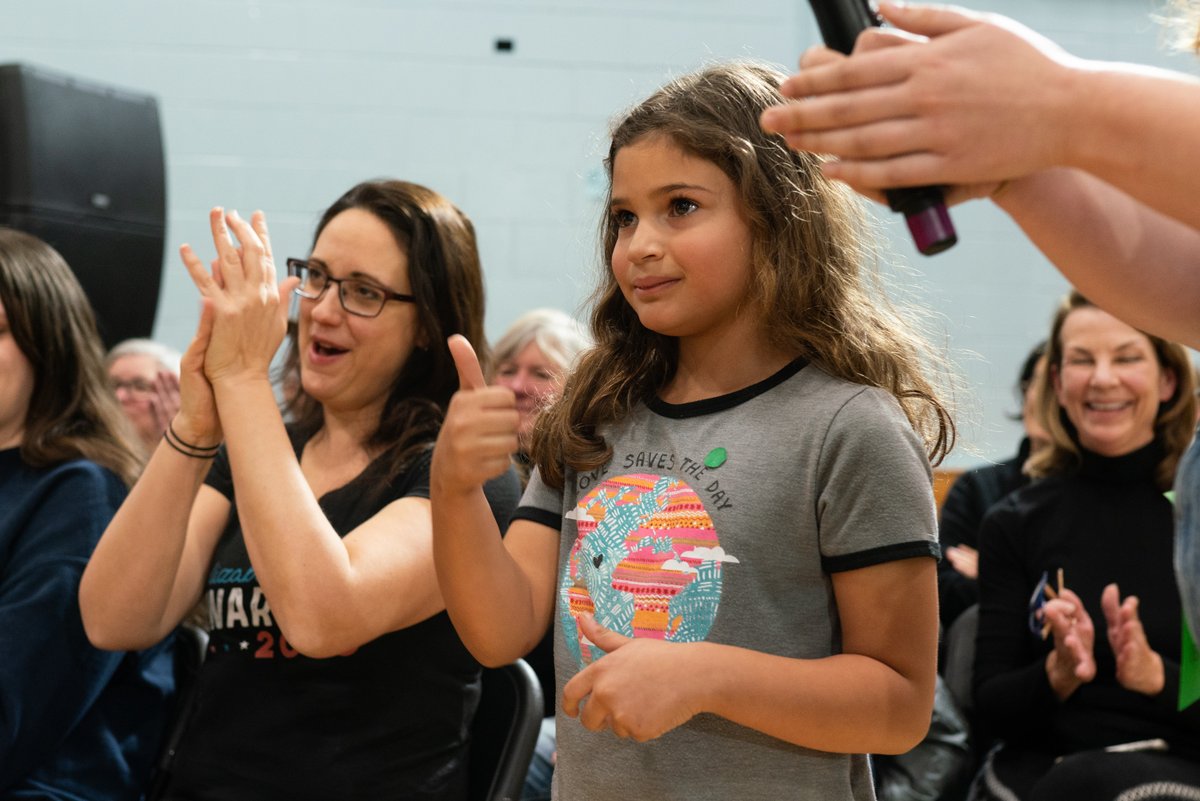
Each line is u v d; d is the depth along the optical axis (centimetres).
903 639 99
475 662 149
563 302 387
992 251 394
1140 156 66
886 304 119
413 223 157
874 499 99
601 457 112
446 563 102
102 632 149
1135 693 198
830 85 69
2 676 155
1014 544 220
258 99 374
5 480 172
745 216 107
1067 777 187
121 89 298
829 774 104
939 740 218
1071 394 217
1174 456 214
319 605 132
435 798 143
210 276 142
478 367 99
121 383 265
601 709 90
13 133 275
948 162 67
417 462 152
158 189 303
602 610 106
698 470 106
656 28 391
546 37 387
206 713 149
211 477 167
